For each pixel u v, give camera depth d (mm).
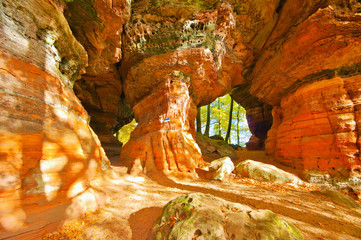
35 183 2855
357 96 6711
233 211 3053
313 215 3916
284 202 4645
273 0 8305
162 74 8930
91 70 9906
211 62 8742
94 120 14164
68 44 4883
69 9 6113
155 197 4707
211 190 5484
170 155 7656
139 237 2908
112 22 6922
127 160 8266
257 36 9594
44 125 3379
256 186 6371
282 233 2439
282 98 10102
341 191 6156
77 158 3922
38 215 2668
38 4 3801
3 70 2893
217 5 8422
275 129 10891
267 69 9719
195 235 2436
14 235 2289
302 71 8102
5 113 2744
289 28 8312
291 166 8281
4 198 2387
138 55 8773
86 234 2859
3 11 3105
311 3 7246
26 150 2877
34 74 3502
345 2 6395
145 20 8438
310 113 7641
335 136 6820
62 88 4402
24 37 3471
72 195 3420
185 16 8297
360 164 6219
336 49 6785
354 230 3408
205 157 11820
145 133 8867
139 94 10414
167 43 8453
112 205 4059
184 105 8867
